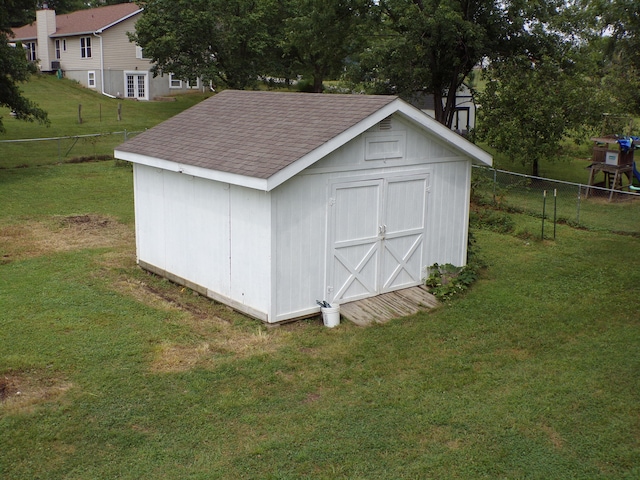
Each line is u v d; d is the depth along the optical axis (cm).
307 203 998
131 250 1452
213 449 666
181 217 1171
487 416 738
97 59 4528
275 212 961
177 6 3656
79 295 1135
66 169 2466
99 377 820
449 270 1211
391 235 1127
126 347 913
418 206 1159
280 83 4841
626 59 2403
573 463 650
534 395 791
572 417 738
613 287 1229
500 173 2334
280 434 695
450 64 2498
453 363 877
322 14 2553
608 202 2089
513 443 684
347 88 3002
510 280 1264
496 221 1750
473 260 1343
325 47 2756
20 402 754
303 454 657
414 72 2508
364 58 2534
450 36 2252
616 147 2512
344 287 1079
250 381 816
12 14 2350
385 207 1106
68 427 703
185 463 643
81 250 1437
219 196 1062
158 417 726
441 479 623
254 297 1025
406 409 752
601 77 2489
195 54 3753
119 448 667
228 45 3734
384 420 727
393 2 2373
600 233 1695
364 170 1061
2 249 1427
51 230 1608
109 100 4366
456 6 2214
